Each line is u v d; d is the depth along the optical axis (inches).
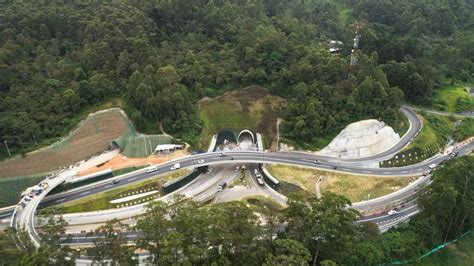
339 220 3656.5
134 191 5654.5
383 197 5762.8
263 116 7032.5
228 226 3398.1
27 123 5930.1
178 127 6584.6
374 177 6131.9
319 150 6565.0
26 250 3476.9
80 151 6112.2
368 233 4458.7
